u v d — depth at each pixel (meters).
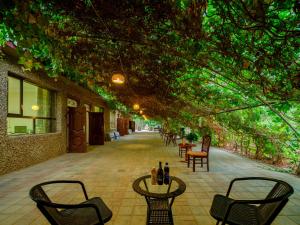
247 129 7.87
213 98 6.98
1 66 5.33
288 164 6.89
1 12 2.38
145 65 5.59
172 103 8.90
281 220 2.96
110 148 11.17
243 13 2.47
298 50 2.82
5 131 5.47
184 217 3.04
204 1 2.47
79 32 3.87
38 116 7.75
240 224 2.01
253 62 3.28
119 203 3.53
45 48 3.88
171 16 2.87
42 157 7.30
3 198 3.79
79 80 8.63
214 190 4.22
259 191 4.18
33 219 3.00
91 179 4.99
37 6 2.62
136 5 2.82
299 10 2.15
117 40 3.89
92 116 12.77
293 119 5.68
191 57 4.11
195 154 5.87
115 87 9.58
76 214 2.24
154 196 2.32
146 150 10.34
